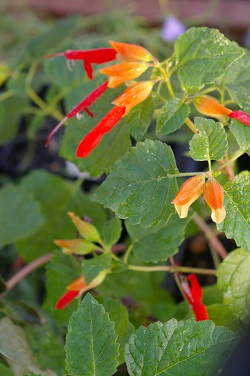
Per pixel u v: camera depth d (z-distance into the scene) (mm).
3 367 486
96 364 428
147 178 453
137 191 450
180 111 473
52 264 608
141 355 430
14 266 920
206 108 471
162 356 429
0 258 961
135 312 636
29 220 798
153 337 432
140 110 494
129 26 1142
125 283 685
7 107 913
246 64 497
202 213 702
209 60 461
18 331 571
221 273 503
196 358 428
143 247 555
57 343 582
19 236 778
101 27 1212
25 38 1133
